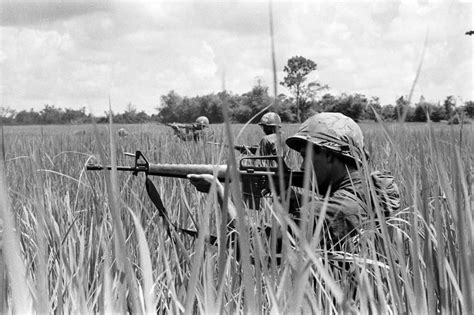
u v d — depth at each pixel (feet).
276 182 9.21
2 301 4.40
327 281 3.84
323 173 9.62
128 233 9.96
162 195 12.54
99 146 3.95
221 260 3.96
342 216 8.80
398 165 12.62
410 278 6.24
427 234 4.82
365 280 5.39
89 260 7.95
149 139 21.36
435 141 4.78
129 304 5.97
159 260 8.25
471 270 4.43
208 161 13.82
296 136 9.68
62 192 13.66
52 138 21.45
